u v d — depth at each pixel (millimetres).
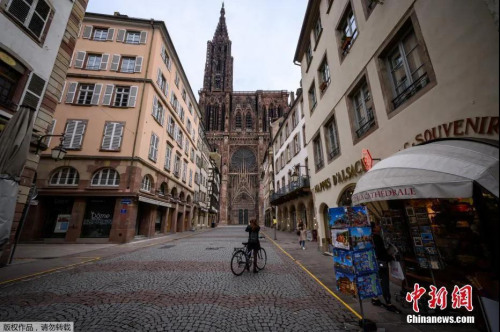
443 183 3166
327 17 10359
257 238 7355
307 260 9047
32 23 8391
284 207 27484
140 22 19219
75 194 15133
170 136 22344
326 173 10484
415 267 4648
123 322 3674
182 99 26297
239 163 63469
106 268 7660
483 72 3547
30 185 8367
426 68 4758
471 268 3693
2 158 5777
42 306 4344
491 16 3445
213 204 49500
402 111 5512
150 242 15398
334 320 3760
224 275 6711
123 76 17953
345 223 3955
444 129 4250
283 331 3406
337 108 9281
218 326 3555
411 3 5234
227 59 78188
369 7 7152
